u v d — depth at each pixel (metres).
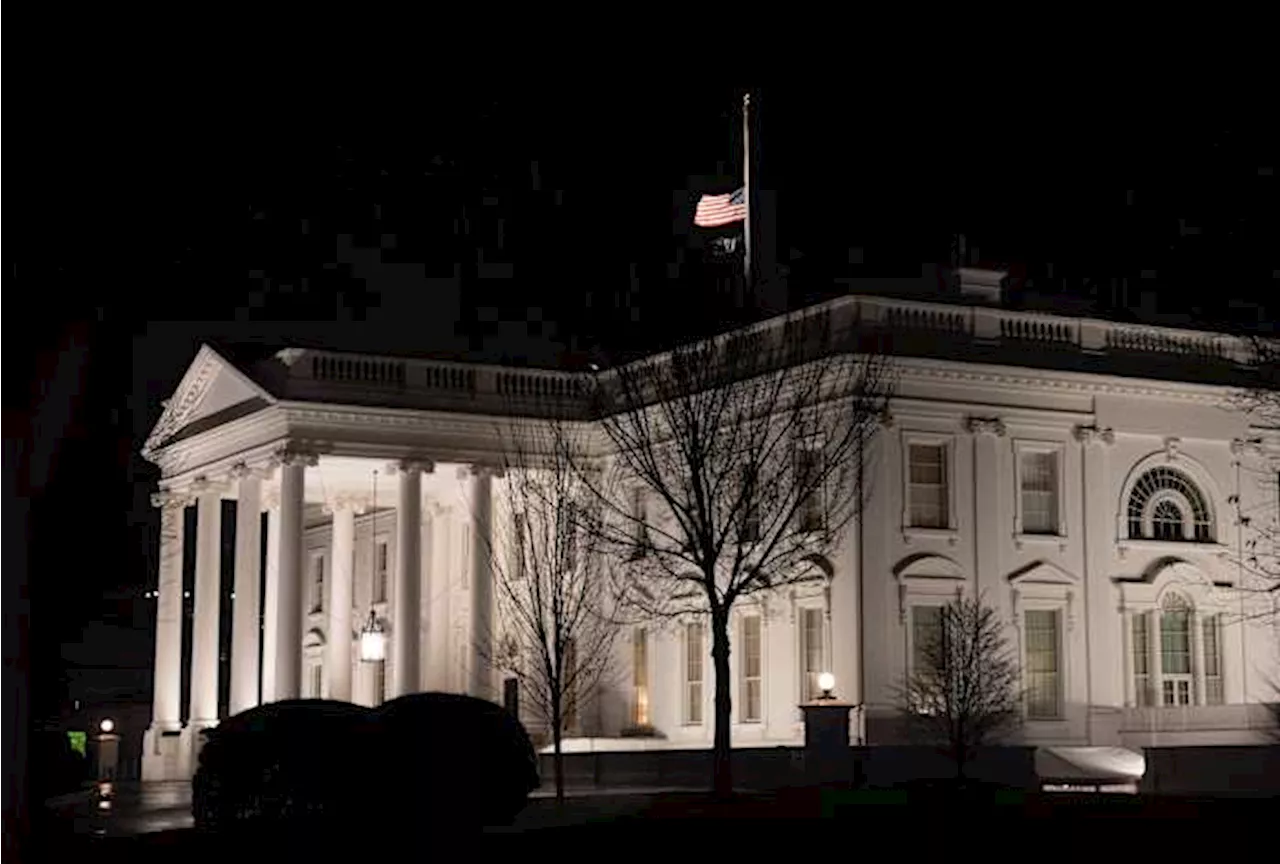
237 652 58.56
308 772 18.89
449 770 13.62
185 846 26.11
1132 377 52.03
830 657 48.47
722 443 49.06
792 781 43.91
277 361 57.47
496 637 58.22
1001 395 50.34
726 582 51.38
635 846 26.03
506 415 58.12
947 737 44.53
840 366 47.84
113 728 74.75
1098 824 27.77
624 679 56.62
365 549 70.50
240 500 59.16
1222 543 53.16
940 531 48.94
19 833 10.12
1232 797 33.25
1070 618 50.34
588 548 47.72
